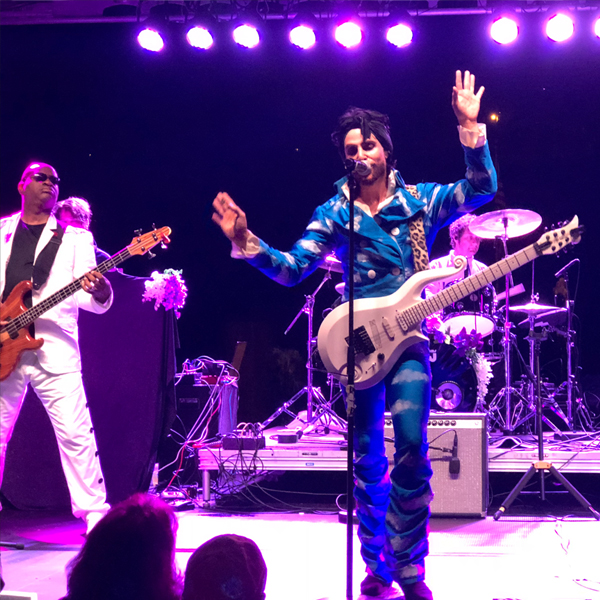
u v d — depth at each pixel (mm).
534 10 5480
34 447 4750
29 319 3662
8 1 5855
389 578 2906
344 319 2783
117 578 1257
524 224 5426
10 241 3863
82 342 4734
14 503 4727
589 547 3734
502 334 6281
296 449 4805
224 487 4992
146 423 4660
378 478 2877
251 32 5582
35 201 3867
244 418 7387
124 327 4734
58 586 3131
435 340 4711
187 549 3725
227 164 7328
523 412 5719
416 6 5621
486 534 4055
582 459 4602
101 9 5969
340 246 2963
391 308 2744
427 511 2709
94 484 3777
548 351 7047
